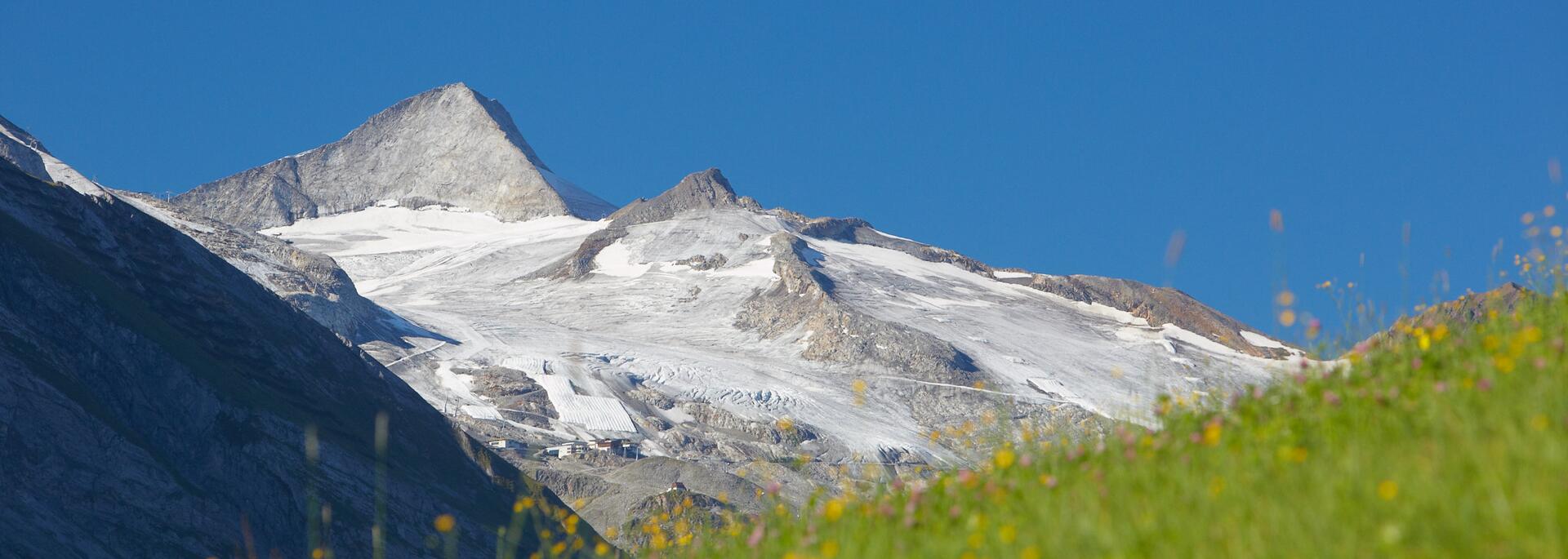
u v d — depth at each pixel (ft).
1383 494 65.10
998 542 79.87
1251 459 81.41
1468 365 91.97
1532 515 59.82
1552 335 96.48
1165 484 82.53
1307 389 98.02
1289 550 64.28
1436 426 76.84
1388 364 101.55
